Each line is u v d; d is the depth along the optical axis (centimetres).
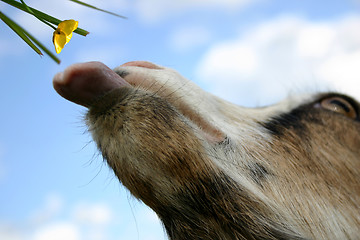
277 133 47
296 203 43
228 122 45
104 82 38
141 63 43
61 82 37
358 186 47
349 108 53
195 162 38
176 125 37
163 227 45
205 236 40
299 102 51
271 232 41
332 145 48
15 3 32
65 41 32
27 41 31
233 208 40
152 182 38
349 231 45
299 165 45
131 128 37
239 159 43
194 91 43
